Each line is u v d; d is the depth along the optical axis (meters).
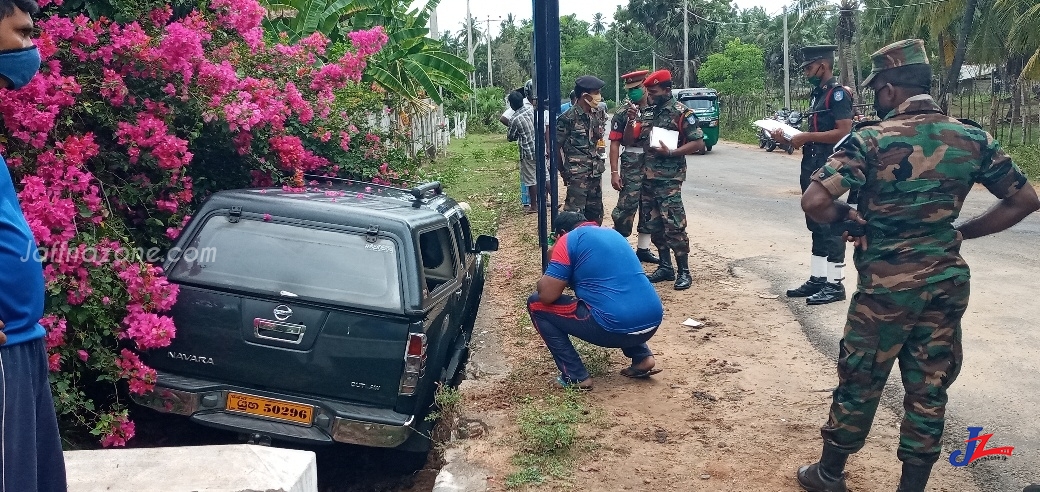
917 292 3.84
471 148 29.08
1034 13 23.06
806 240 11.37
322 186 6.41
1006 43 25.56
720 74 54.41
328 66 7.38
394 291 4.74
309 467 3.41
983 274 8.93
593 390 5.79
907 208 3.82
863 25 34.78
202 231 5.01
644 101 8.63
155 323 4.59
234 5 6.60
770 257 10.17
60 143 4.89
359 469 5.28
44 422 2.50
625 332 5.66
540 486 4.41
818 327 7.21
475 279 7.33
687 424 5.22
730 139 41.12
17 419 2.30
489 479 4.50
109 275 4.67
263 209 5.04
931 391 3.95
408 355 4.66
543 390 5.75
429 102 21.02
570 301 5.75
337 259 4.85
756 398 5.64
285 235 4.94
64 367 4.79
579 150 10.15
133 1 5.93
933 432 3.96
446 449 4.90
